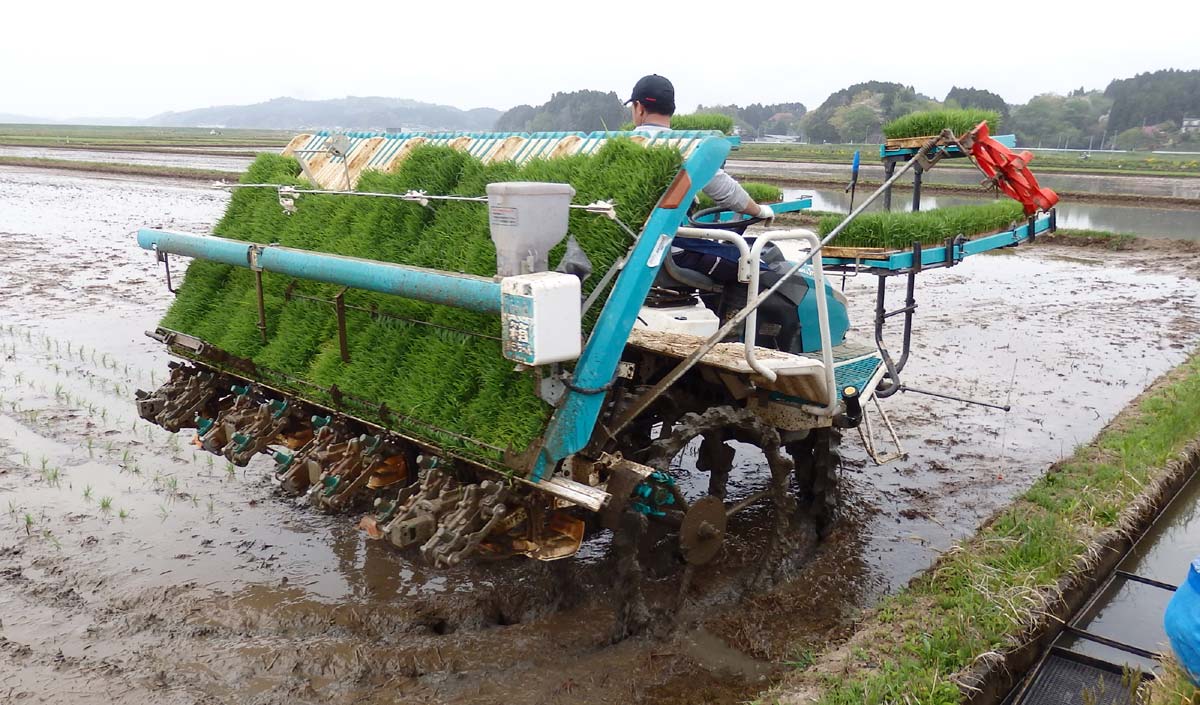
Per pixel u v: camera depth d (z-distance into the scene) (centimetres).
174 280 1251
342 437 406
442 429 362
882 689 334
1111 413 727
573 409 329
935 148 399
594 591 436
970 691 346
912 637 376
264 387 469
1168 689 331
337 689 357
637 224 341
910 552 490
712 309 464
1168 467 576
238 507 529
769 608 427
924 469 612
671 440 374
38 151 4975
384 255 420
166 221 1923
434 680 363
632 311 338
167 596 421
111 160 4194
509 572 450
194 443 471
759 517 527
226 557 465
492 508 328
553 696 354
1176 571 498
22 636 386
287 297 473
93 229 1791
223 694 351
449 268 386
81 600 418
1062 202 2595
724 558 470
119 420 670
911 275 591
